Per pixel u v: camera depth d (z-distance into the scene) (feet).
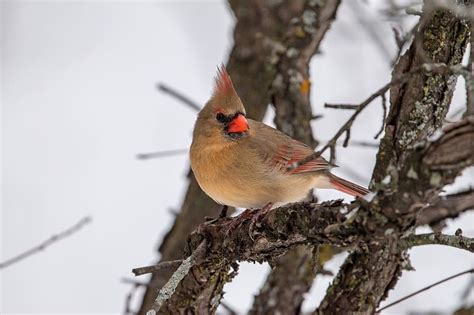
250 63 35.19
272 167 28.81
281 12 35.27
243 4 36.35
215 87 29.50
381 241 18.61
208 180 29.50
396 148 21.31
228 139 28.78
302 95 32.96
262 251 21.99
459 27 21.08
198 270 23.26
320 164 30.04
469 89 17.80
